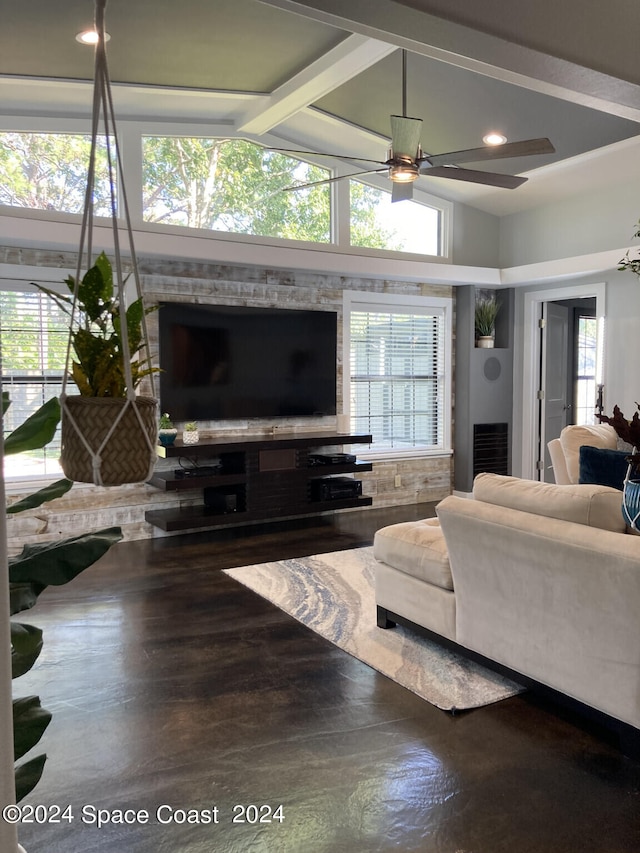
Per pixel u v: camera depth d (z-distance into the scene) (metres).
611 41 2.65
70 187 5.09
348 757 2.39
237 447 5.52
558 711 2.74
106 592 4.21
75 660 3.21
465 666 3.15
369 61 3.97
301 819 2.06
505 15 2.38
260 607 3.95
